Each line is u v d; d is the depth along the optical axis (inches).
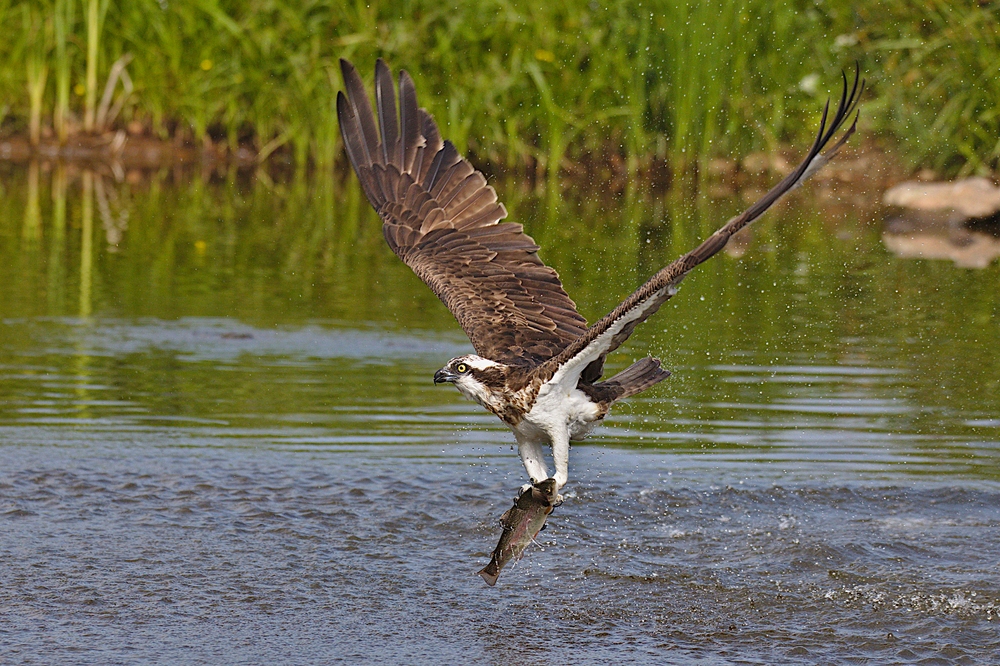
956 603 349.7
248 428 477.1
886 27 1100.5
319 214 984.9
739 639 327.6
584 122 1146.0
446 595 351.6
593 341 275.9
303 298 700.7
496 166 1162.0
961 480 438.9
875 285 748.0
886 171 1115.3
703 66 1132.5
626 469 447.8
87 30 1184.2
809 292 729.0
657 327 642.2
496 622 335.6
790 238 910.4
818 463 454.3
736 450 466.6
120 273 746.8
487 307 328.5
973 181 1011.3
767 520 407.2
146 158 1202.0
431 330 636.1
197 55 1184.2
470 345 607.8
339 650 315.9
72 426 472.4
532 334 320.2
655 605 348.8
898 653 319.9
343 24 1173.7
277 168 1200.2
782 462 455.2
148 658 307.6
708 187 1128.2
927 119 1087.0
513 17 1136.8
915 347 608.7
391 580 359.9
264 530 390.3
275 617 334.0
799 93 1139.3
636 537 394.9
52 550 369.7
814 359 585.3
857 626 336.5
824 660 315.6
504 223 352.8
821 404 520.1
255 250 833.5
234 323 638.5
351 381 541.3
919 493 427.8
